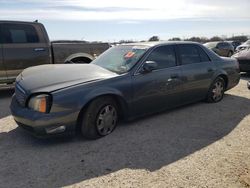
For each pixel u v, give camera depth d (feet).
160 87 19.10
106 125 16.75
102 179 12.23
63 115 14.93
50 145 15.60
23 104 15.64
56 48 28.35
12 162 13.71
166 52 20.11
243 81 35.37
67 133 15.40
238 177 12.32
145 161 13.82
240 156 14.28
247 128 18.26
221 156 14.29
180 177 12.35
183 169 13.03
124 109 17.60
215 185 11.74
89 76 16.70
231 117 20.45
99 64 19.60
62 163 13.61
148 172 12.79
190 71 21.25
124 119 17.98
